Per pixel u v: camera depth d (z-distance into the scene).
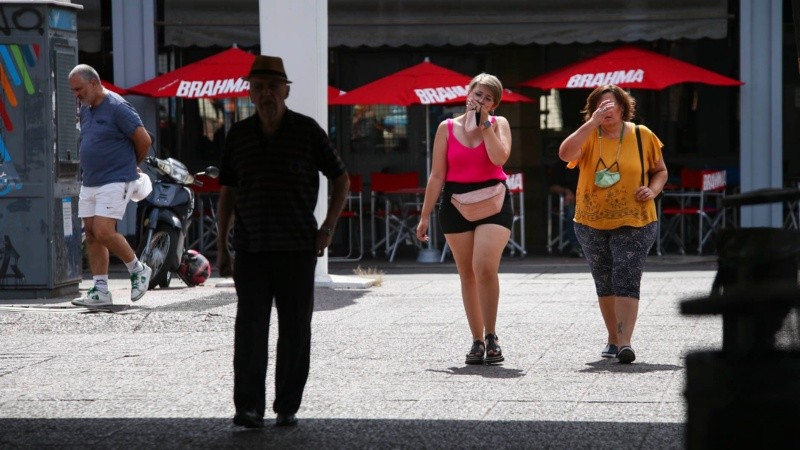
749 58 38.34
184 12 38.78
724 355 9.58
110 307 25.55
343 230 41.56
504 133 18.59
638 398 15.78
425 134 41.97
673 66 36.41
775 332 9.45
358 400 15.91
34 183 27.52
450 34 38.62
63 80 27.94
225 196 14.85
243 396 14.12
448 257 39.44
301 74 29.02
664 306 25.09
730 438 9.48
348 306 25.91
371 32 38.72
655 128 41.41
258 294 14.24
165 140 40.81
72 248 28.59
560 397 15.94
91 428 14.38
